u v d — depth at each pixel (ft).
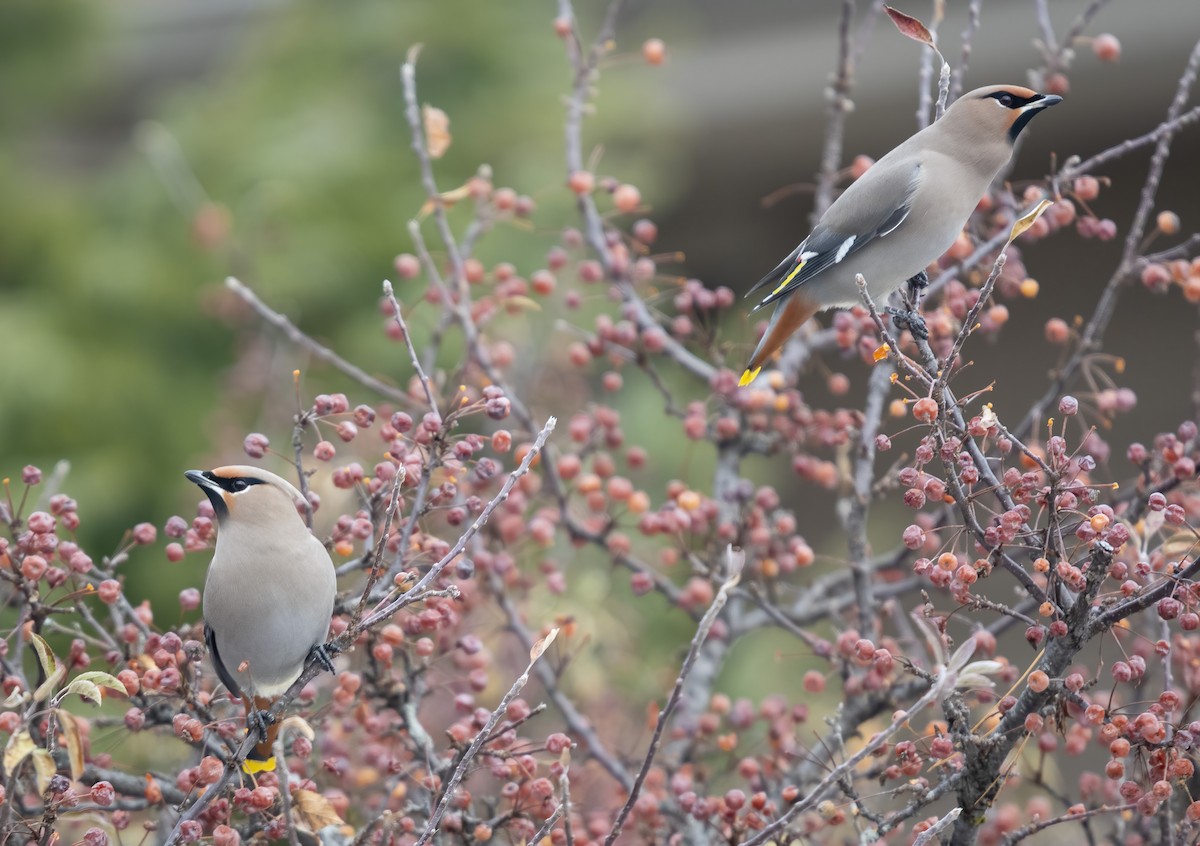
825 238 29.37
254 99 67.72
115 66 82.28
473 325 31.48
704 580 31.04
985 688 23.75
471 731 24.32
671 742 29.86
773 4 71.26
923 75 31.63
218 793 21.65
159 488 61.36
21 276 66.69
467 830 24.31
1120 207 65.41
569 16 34.37
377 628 24.23
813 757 25.77
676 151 73.51
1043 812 27.09
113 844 24.09
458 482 26.81
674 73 72.08
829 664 31.68
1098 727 21.39
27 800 24.27
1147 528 23.18
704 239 78.02
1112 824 26.45
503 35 68.03
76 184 73.41
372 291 62.90
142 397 62.64
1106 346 65.82
